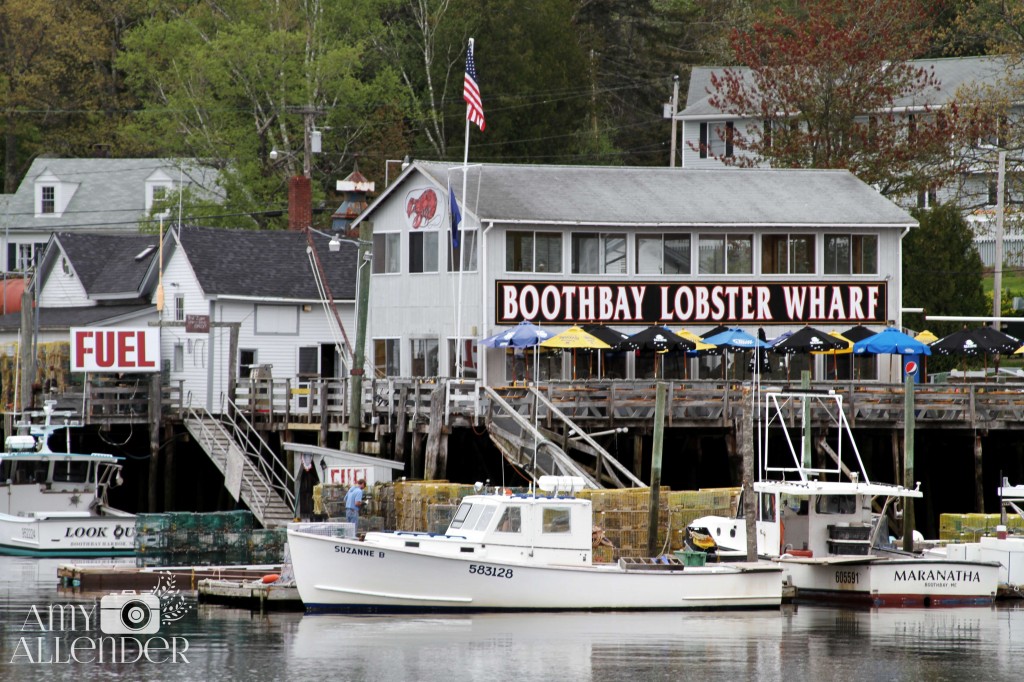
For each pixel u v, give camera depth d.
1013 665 113.50
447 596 128.62
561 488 133.75
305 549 129.00
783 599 142.88
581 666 109.88
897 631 127.88
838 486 145.00
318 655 112.25
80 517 174.75
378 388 180.25
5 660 111.44
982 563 143.75
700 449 182.62
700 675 108.06
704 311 197.38
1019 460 195.75
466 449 182.25
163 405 198.12
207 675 105.94
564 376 194.25
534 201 194.75
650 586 132.50
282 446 184.00
